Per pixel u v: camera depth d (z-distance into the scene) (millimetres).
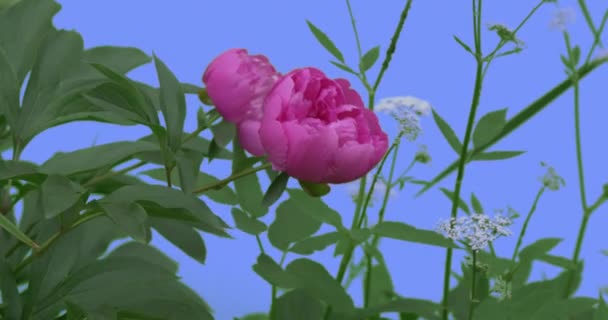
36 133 961
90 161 919
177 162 891
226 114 876
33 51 1039
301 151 838
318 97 869
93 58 1042
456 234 1011
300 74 857
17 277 1076
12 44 1034
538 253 1123
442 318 1104
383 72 1119
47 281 999
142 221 836
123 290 982
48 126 962
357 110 869
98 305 957
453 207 1110
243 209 1113
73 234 1039
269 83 868
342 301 1018
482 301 1106
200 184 1104
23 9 1054
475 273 1088
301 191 1069
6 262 973
